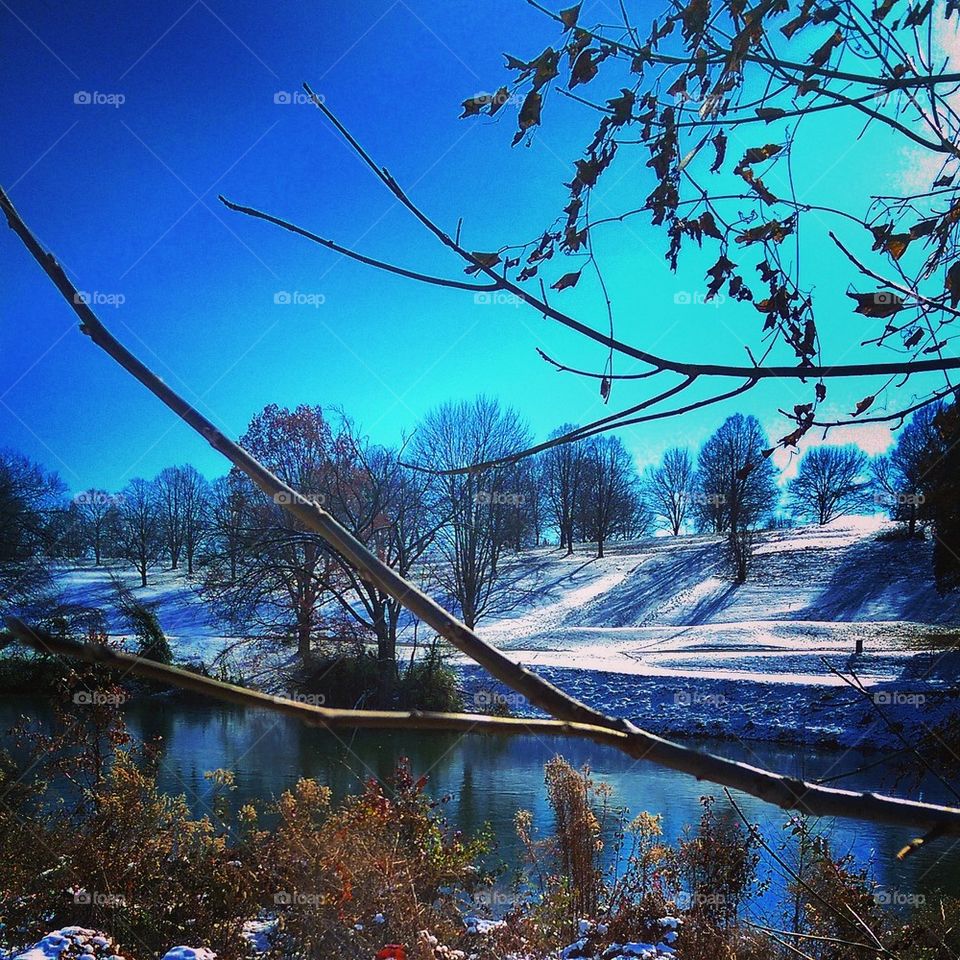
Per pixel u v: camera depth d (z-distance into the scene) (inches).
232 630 1014.4
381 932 266.2
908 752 84.6
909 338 58.9
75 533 950.4
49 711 792.3
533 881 378.3
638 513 3671.3
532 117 57.4
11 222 26.6
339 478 751.7
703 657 1590.8
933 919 239.1
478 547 1337.4
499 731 23.4
